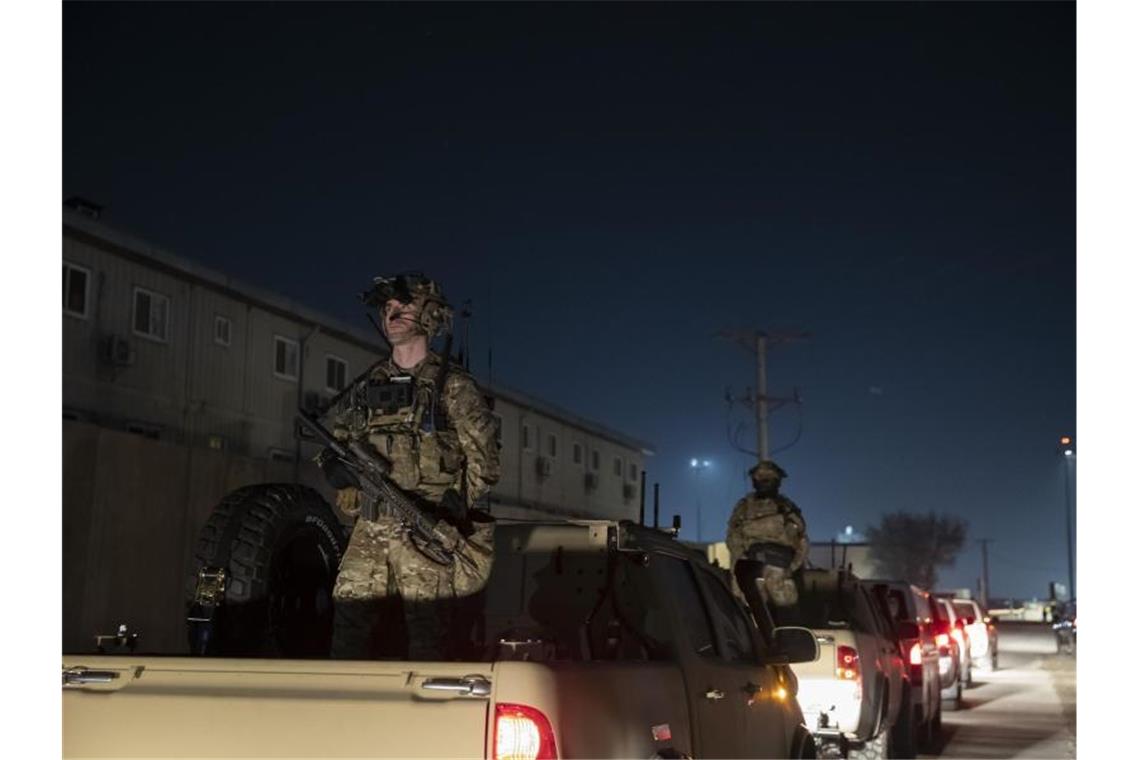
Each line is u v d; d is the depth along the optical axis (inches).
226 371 971.9
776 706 262.8
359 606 201.2
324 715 148.2
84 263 860.6
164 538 619.2
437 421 206.1
